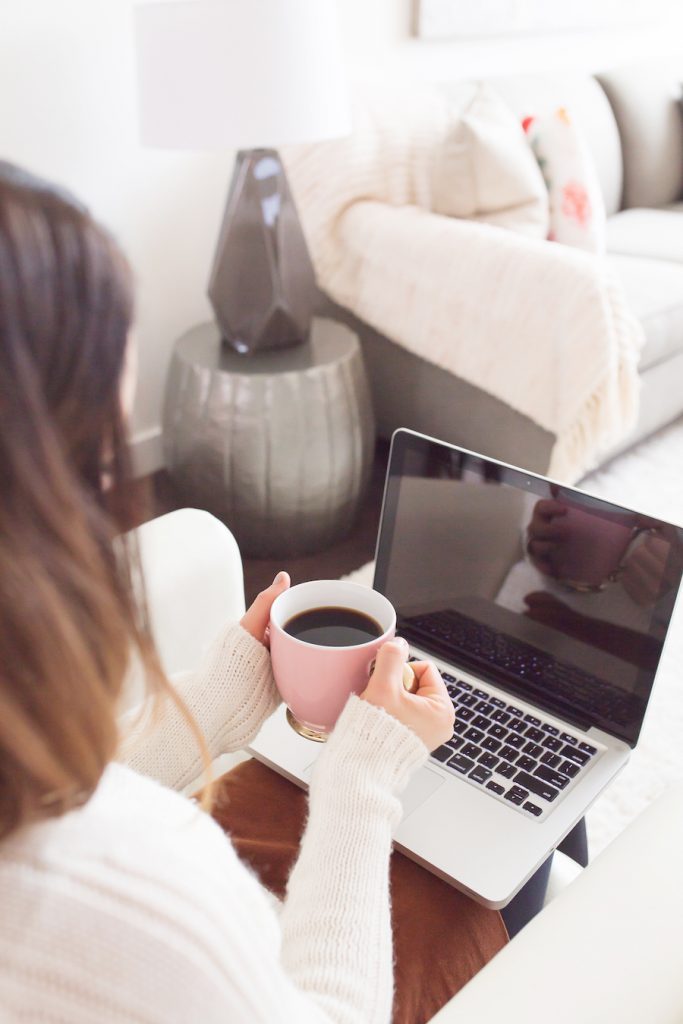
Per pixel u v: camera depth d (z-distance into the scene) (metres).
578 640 0.90
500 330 2.07
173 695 0.37
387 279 2.25
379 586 1.03
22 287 0.26
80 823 0.32
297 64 1.65
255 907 0.39
